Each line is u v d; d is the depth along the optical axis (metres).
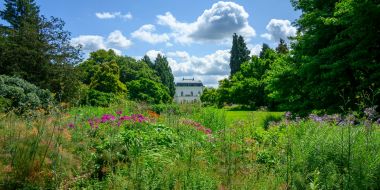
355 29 13.25
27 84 16.92
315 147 5.32
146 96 48.25
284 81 16.72
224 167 5.32
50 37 25.33
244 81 40.22
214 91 64.44
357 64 12.93
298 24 17.17
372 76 12.70
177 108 16.55
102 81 39.38
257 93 39.16
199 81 123.69
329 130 6.55
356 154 4.94
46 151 5.38
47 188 4.92
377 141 5.48
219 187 4.62
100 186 4.96
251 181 4.67
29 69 24.02
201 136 8.18
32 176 5.00
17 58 23.55
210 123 13.03
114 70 41.03
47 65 24.17
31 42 24.06
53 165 5.14
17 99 14.73
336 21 13.83
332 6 15.92
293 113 15.55
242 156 5.93
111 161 5.27
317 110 14.98
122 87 42.00
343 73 13.85
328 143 5.41
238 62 72.81
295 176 4.62
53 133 6.34
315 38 15.34
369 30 13.20
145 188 4.56
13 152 5.40
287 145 5.43
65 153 5.68
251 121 8.92
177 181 4.62
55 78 24.44
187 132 8.52
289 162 5.11
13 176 4.95
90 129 8.28
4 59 23.39
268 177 4.75
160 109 18.30
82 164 5.66
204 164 5.48
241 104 42.59
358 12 13.05
